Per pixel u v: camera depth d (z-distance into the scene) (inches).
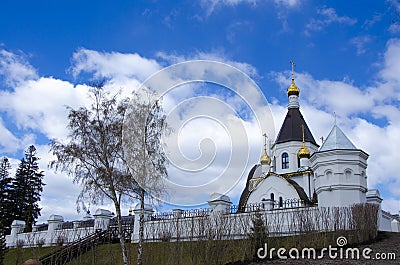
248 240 707.4
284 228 815.7
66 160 981.8
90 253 968.9
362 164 904.3
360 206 767.7
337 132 930.7
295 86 1908.2
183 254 717.3
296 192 1469.0
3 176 2299.5
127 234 1088.8
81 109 1013.2
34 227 1446.9
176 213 938.7
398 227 1031.0
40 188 2335.1
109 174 965.2
